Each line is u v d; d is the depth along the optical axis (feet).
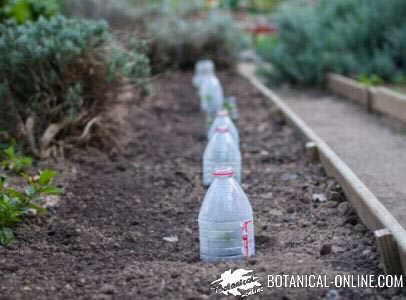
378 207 18.85
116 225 20.62
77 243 19.07
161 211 21.86
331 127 34.96
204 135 33.01
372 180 24.75
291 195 23.09
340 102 42.75
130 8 50.42
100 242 19.20
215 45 57.67
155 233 20.06
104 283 16.11
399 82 46.57
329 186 23.34
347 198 21.94
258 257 17.51
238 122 36.35
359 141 31.32
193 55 56.80
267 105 40.78
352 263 17.11
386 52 48.52
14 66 26.27
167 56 52.80
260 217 21.17
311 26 51.67
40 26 27.09
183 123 36.09
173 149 30.09
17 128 26.40
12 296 15.35
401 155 28.27
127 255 18.26
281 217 21.15
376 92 37.96
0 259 17.54
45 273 16.78
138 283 16.01
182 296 15.24
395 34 48.93
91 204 22.18
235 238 17.53
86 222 20.70
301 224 20.39
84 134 27.48
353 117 37.45
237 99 43.68
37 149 26.68
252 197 23.17
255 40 72.43
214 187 17.69
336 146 30.55
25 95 27.12
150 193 23.58
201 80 44.32
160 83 48.39
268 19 78.13
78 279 16.37
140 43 34.40
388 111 36.09
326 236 19.22
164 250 18.71
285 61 50.44
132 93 30.76
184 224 20.79
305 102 43.80
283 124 35.06
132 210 21.88
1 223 18.88
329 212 21.25
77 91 26.89
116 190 23.67
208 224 17.53
